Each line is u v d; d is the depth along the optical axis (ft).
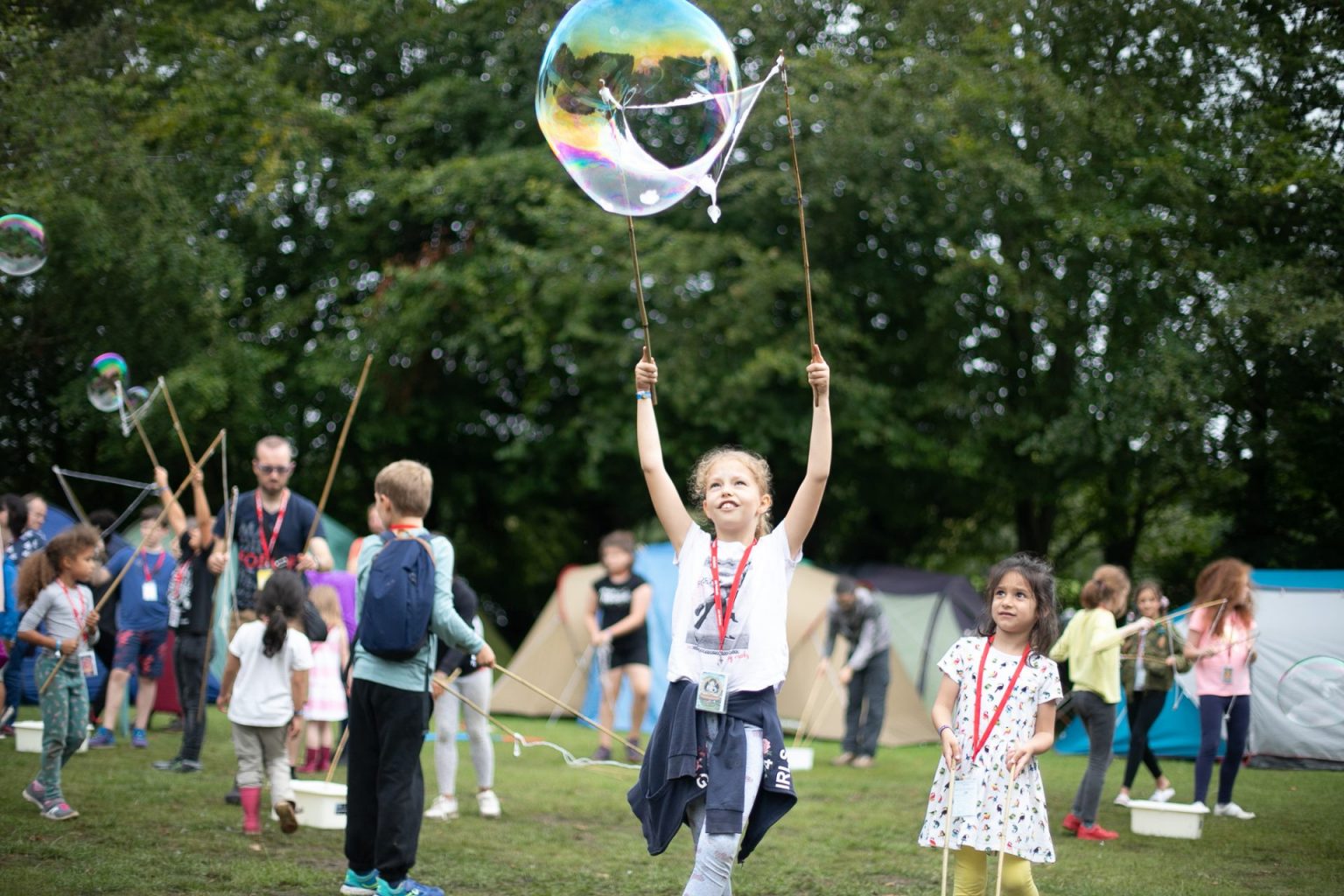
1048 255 45.01
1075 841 20.68
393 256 54.19
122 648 27.58
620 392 48.47
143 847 16.99
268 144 47.70
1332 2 37.86
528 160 48.96
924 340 49.29
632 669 29.32
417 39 53.47
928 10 43.88
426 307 48.21
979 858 13.00
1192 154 39.37
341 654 26.94
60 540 18.69
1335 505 43.70
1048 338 45.50
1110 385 41.34
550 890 16.05
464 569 60.39
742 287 44.98
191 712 24.04
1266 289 36.70
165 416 44.98
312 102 49.70
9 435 47.75
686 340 46.60
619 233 46.78
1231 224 40.47
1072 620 22.18
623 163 13.16
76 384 43.27
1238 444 41.70
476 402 55.36
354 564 25.61
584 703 39.22
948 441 50.01
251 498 20.53
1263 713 31.32
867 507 54.13
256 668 18.51
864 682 32.76
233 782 22.95
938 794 13.08
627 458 52.65
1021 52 42.91
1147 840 20.80
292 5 51.96
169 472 51.62
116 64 44.42
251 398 47.03
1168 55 40.73
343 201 51.93
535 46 49.88
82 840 17.13
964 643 13.47
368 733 14.70
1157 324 41.16
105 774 22.94
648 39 13.29
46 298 42.37
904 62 45.42
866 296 50.26
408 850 14.38
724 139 13.23
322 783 19.94
